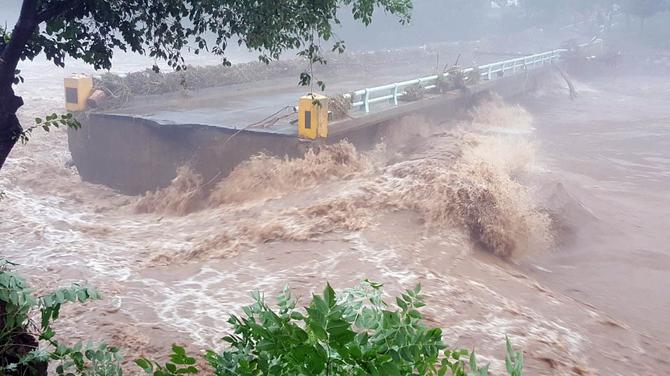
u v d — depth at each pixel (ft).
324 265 29.84
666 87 125.70
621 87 125.39
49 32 23.50
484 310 25.77
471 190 36.17
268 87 72.43
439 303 25.93
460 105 71.51
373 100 51.42
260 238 33.63
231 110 54.54
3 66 19.99
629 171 58.75
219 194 42.91
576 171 57.72
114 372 12.11
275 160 43.14
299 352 7.09
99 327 23.63
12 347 12.72
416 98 58.18
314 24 24.63
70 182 51.65
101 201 47.62
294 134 43.55
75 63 128.57
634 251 38.27
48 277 29.45
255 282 28.37
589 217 43.29
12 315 11.88
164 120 48.52
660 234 41.55
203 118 49.90
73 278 29.32
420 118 59.98
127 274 30.04
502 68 86.63
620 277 34.30
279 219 35.65
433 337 8.40
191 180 45.21
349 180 40.78
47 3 21.77
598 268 35.58
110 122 50.26
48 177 51.80
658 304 30.81
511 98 93.30
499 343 22.89
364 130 49.78
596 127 81.76
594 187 52.70
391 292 26.71
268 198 40.42
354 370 7.30
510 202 38.37
